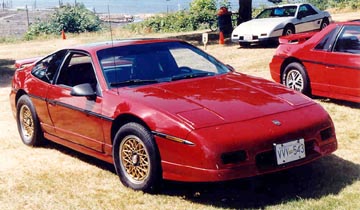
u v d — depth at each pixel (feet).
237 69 45.24
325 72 28.73
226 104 17.07
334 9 108.47
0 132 27.09
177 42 21.97
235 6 154.20
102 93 19.02
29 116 23.93
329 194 16.61
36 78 23.36
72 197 17.72
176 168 16.25
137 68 19.94
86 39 90.84
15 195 18.20
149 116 16.88
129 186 17.97
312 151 16.83
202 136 15.64
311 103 17.93
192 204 16.56
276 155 15.97
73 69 21.25
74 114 20.25
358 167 19.08
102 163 21.35
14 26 127.54
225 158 15.49
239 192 17.21
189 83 19.13
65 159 22.13
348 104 29.14
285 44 31.99
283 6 63.36
